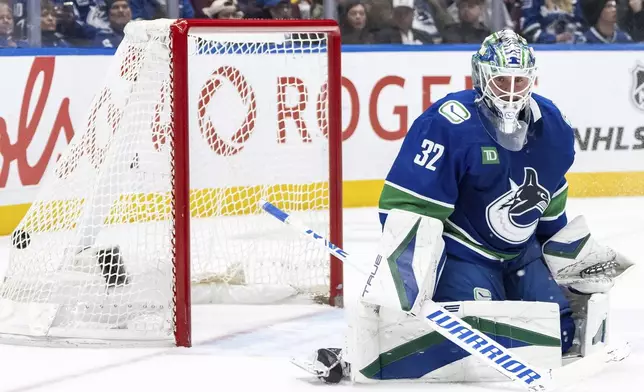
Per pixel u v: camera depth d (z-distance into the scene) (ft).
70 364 36.06
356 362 31.96
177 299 38.17
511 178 32.14
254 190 55.16
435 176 31.45
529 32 83.46
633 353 36.40
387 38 80.43
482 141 31.58
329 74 44.70
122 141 40.04
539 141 32.19
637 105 80.84
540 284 34.45
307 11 79.20
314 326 41.75
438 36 81.41
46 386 33.37
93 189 40.01
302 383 32.94
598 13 84.12
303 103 59.82
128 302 39.04
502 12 82.43
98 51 68.59
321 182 55.93
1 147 63.82
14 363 36.29
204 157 54.39
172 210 37.96
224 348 38.22
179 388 32.76
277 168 55.98
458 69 77.61
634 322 42.06
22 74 64.59
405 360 32.27
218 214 52.54
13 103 64.28
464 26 81.71
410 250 30.94
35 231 40.83
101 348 38.29
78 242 39.91
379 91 76.07
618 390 31.32
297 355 36.96
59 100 66.90
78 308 39.27
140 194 42.06
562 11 83.61
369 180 76.59
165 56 38.55
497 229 32.94
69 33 74.08
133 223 41.27
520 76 30.45
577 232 33.99
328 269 46.29
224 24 39.58
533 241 35.14
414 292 30.22
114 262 40.16
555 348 32.04
